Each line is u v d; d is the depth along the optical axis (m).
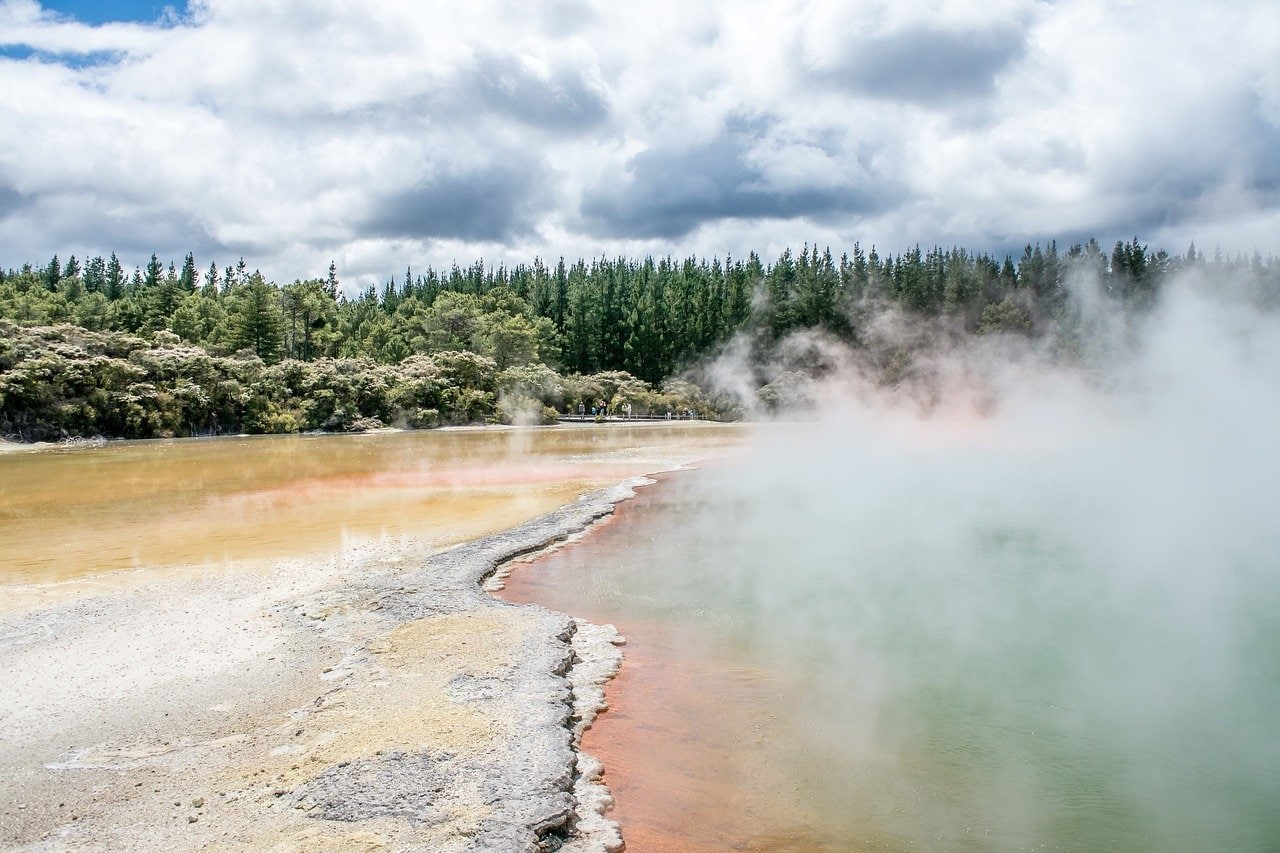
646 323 83.81
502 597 11.78
